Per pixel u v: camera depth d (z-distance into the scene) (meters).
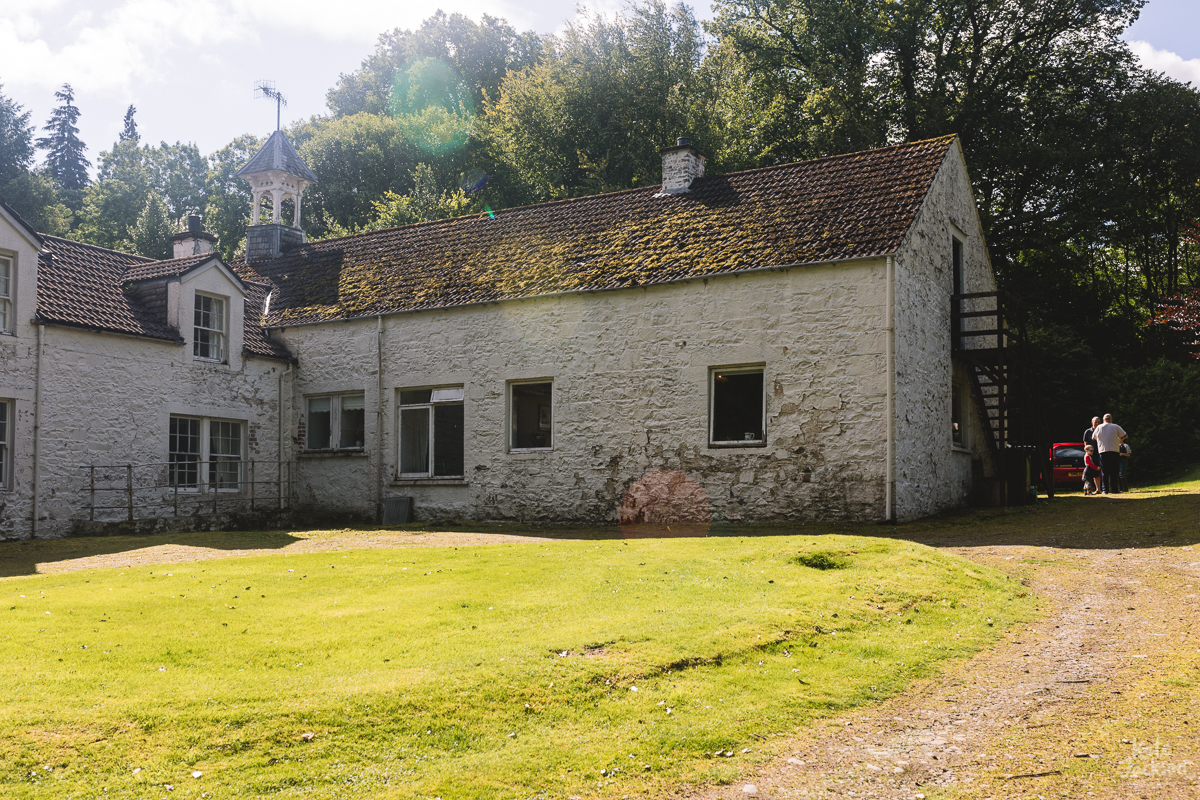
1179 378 31.09
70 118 68.62
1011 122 33.16
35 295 16.69
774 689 6.17
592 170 37.81
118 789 4.39
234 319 20.34
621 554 11.18
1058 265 35.09
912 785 4.71
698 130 37.62
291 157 25.95
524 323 18.98
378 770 4.71
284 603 8.31
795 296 16.48
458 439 19.73
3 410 16.17
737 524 16.64
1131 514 15.30
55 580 10.00
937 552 11.01
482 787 4.57
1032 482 21.31
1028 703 6.02
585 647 6.64
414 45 55.09
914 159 18.30
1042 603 9.13
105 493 17.48
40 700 5.34
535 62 53.34
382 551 12.20
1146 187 35.28
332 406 21.31
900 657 7.09
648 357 17.69
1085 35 34.19
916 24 33.91
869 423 15.76
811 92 35.59
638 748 5.10
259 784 4.50
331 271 23.08
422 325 20.16
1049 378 32.22
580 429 18.27
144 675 5.89
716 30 38.44
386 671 6.00
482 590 8.81
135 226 47.06
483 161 46.69
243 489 20.39
